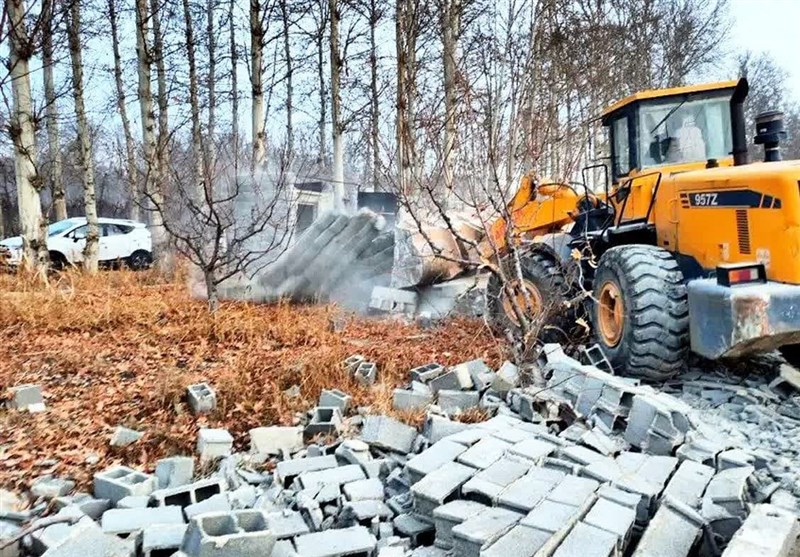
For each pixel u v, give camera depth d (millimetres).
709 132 5848
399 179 5867
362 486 3188
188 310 7406
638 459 3414
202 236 7543
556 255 5941
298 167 12773
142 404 4531
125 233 16516
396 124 8102
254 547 2389
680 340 4719
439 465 3223
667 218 5211
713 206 4699
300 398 4707
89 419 4270
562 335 6074
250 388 4766
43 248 9805
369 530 2930
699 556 2732
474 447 3377
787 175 4172
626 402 4082
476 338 6305
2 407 4418
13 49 9367
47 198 27719
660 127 5836
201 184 8344
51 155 18406
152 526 2637
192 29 15867
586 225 5875
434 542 2760
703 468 3277
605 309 5367
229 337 6410
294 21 15031
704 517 2803
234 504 3104
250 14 11844
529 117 5598
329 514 3045
